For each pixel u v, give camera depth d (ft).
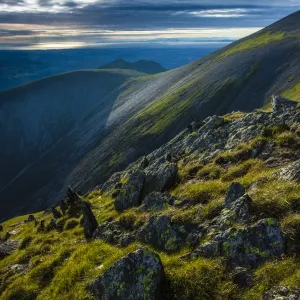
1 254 83.25
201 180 75.87
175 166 83.97
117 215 81.35
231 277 38.55
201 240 48.21
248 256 40.34
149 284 38.91
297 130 75.92
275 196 48.29
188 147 117.91
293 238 40.14
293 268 35.96
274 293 33.60
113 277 41.52
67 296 47.37
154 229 55.77
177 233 52.39
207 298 37.19
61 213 117.80
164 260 45.27
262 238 40.98
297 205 45.60
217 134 108.47
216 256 42.60
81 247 62.69
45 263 62.28
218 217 51.29
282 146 73.26
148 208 68.90
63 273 54.13
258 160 70.90
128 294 39.34
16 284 59.16
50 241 79.00
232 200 53.67
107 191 138.82
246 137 90.33
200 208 56.54
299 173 51.67
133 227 64.49
